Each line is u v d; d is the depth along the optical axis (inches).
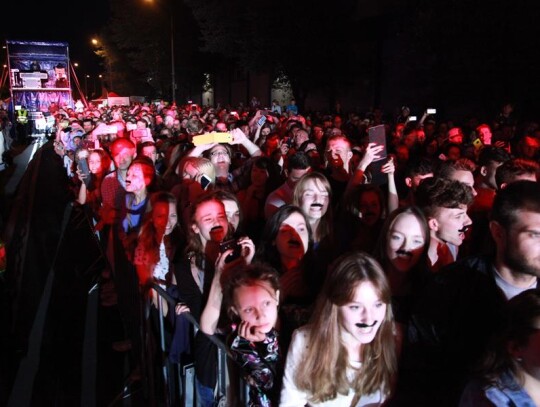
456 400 92.5
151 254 161.3
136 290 185.8
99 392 189.3
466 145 307.4
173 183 246.1
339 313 90.4
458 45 535.2
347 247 162.6
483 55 517.0
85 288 290.0
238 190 243.6
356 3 922.7
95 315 254.4
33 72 1289.4
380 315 89.5
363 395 93.4
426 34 554.3
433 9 544.4
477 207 170.1
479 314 92.6
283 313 117.5
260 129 426.0
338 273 89.7
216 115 734.5
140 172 210.7
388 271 117.8
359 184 172.7
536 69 490.0
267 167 217.2
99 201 298.5
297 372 94.2
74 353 218.2
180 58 1578.5
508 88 525.7
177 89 1902.1
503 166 161.6
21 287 295.7
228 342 114.1
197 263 138.9
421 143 357.4
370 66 936.3
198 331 130.2
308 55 864.9
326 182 152.7
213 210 138.0
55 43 1302.9
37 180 644.1
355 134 523.5
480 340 92.4
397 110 708.0
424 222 114.7
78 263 333.4
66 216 458.0
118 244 227.3
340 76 924.6
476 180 192.9
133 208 214.2
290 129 433.7
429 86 737.6
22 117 1186.0
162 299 153.4
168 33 1599.4
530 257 84.4
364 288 87.5
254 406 104.9
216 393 127.7
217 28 1050.7
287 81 1047.6
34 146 1074.1
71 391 190.2
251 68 967.0
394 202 170.6
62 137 625.0
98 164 301.1
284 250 135.6
